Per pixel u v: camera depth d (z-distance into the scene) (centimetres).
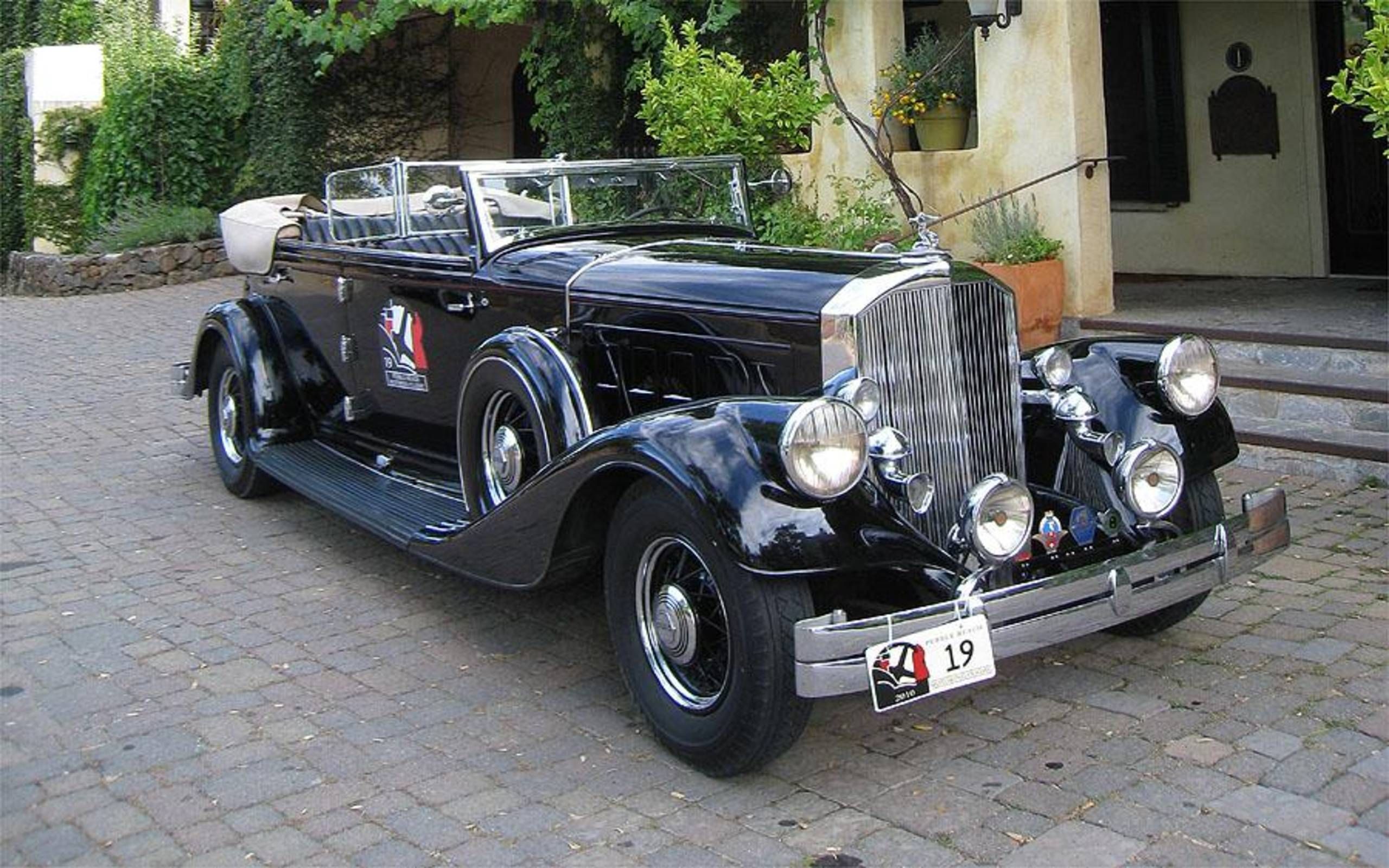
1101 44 953
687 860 339
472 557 455
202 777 391
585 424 449
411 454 619
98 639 503
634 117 1134
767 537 351
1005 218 822
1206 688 431
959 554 386
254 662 479
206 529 646
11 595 554
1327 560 540
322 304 657
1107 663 457
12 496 702
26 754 408
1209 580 410
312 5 1383
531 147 1594
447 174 559
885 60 909
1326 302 834
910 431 408
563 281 493
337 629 512
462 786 383
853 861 336
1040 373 461
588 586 558
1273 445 659
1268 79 974
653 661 399
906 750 398
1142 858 331
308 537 633
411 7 1152
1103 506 437
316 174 1426
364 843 351
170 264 1411
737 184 595
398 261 577
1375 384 659
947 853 338
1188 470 445
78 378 995
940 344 414
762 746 365
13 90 1576
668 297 453
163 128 1441
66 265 1370
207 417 877
